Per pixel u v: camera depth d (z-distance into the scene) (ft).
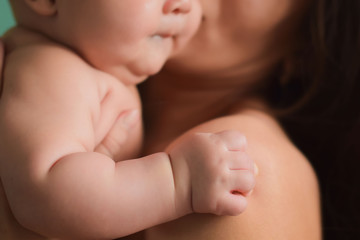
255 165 1.65
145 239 1.73
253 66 2.13
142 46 1.77
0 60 1.74
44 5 1.75
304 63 2.23
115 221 1.53
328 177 2.40
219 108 2.15
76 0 1.71
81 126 1.62
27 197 1.53
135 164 1.57
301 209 1.73
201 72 2.10
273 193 1.69
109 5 1.69
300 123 2.32
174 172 1.56
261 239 1.63
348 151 2.33
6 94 1.64
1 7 3.19
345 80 2.27
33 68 1.67
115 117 1.82
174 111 2.16
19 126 1.58
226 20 2.00
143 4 1.71
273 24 2.04
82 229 1.54
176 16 1.79
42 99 1.62
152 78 2.19
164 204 1.55
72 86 1.66
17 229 1.60
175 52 1.90
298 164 1.83
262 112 2.08
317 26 2.15
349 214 2.39
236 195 1.55
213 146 1.56
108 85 1.80
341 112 2.32
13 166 1.55
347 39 2.23
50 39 1.79
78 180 1.52
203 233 1.62
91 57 1.77
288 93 2.30
